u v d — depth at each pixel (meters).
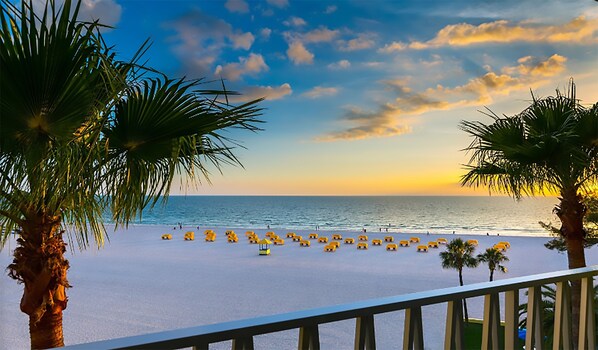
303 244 44.38
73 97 2.32
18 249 3.49
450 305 1.29
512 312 1.45
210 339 0.86
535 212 103.75
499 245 35.81
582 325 1.80
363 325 1.09
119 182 2.95
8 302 18.50
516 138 4.95
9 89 2.16
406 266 30.64
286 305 19.95
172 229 66.56
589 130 4.85
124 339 0.80
